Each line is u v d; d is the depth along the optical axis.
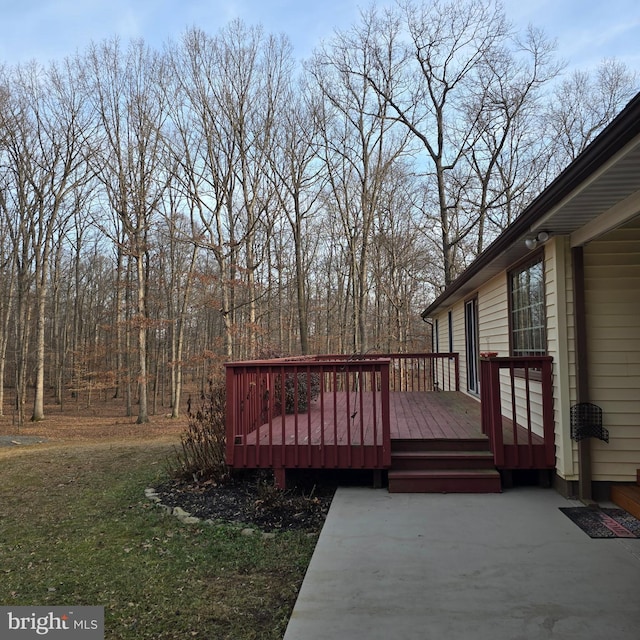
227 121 16.55
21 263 19.61
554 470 4.59
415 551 3.17
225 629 2.41
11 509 4.87
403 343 22.47
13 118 17.89
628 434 4.21
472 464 4.74
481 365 5.34
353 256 19.05
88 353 20.92
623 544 3.24
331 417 6.68
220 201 16.42
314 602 2.53
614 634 2.19
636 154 2.59
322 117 18.20
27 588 2.96
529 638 2.17
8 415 19.17
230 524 4.00
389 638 2.19
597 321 4.30
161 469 6.32
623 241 4.30
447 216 19.33
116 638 2.35
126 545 3.66
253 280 16.45
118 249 17.98
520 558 3.03
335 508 4.11
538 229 4.25
